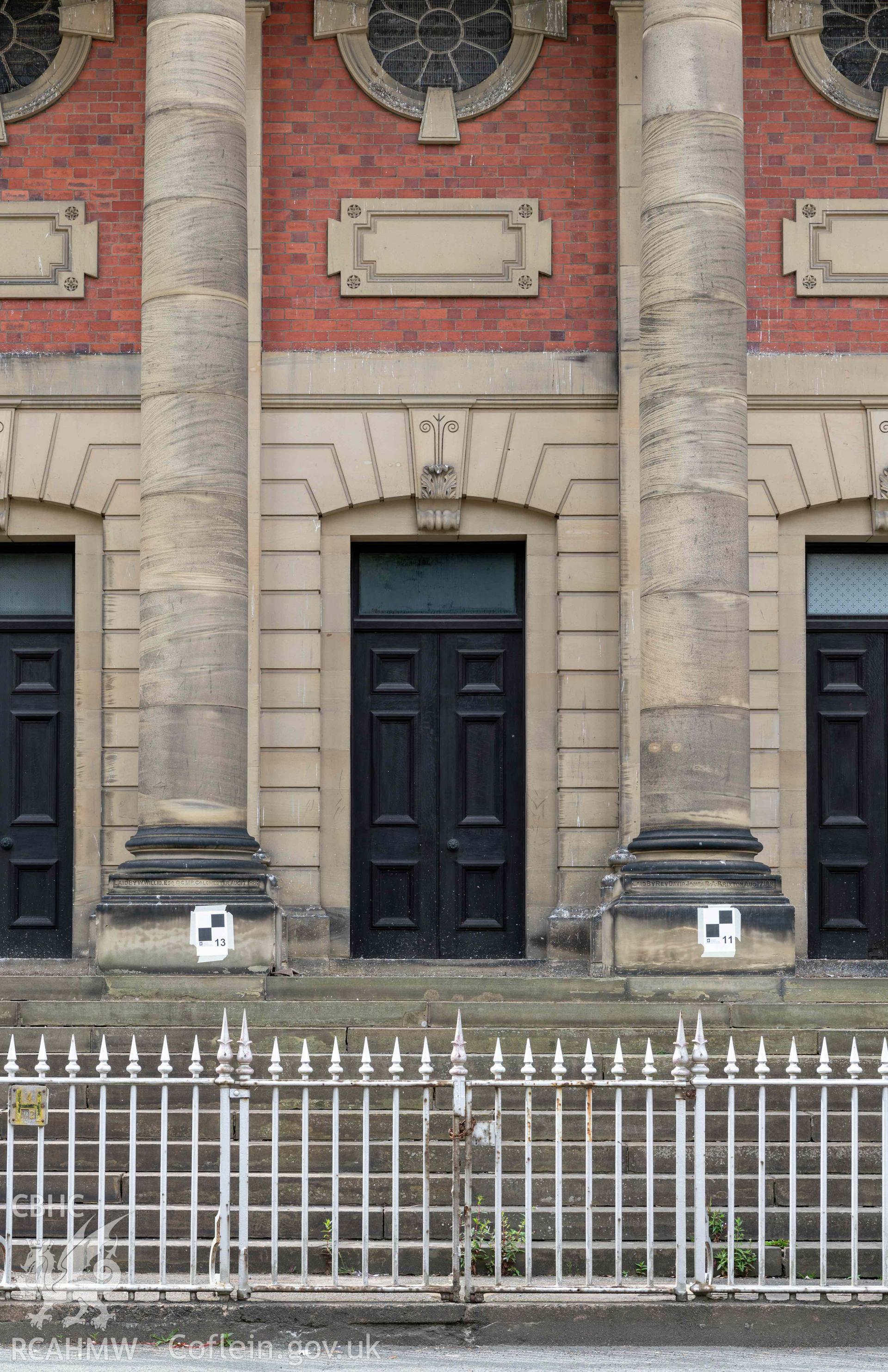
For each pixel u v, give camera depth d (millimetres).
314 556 15289
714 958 12594
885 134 15547
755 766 15172
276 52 15594
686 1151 9047
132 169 15516
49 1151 9797
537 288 15430
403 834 15641
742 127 13586
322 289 15438
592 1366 7539
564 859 15086
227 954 12680
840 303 15477
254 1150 9727
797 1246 8570
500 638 15758
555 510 15312
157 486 13219
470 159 15555
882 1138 9398
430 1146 9602
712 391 13180
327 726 15344
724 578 13094
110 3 15578
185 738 13008
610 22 15641
